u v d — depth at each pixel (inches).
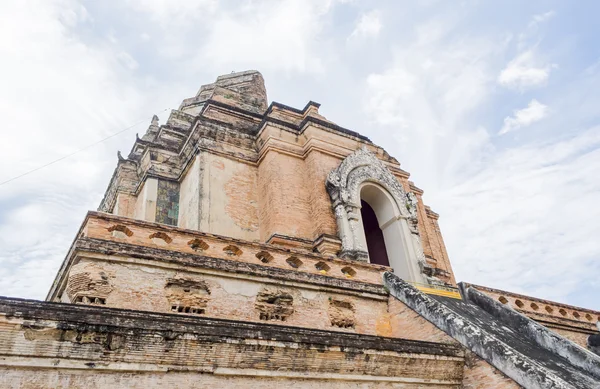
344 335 324.2
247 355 283.0
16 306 232.7
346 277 478.6
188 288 363.6
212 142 715.4
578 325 711.1
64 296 375.9
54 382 232.4
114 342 249.3
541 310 698.8
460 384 370.6
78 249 325.4
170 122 906.1
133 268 345.7
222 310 370.0
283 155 703.7
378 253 779.4
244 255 425.7
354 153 721.0
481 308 555.8
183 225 704.4
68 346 238.4
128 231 374.9
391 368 340.2
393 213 716.0
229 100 861.8
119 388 246.4
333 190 661.9
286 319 400.8
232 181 694.5
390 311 467.5
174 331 264.4
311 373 305.9
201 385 268.2
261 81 1064.2
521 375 325.4
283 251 448.5
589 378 370.9
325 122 759.7
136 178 882.1
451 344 381.4
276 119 737.0
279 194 655.1
